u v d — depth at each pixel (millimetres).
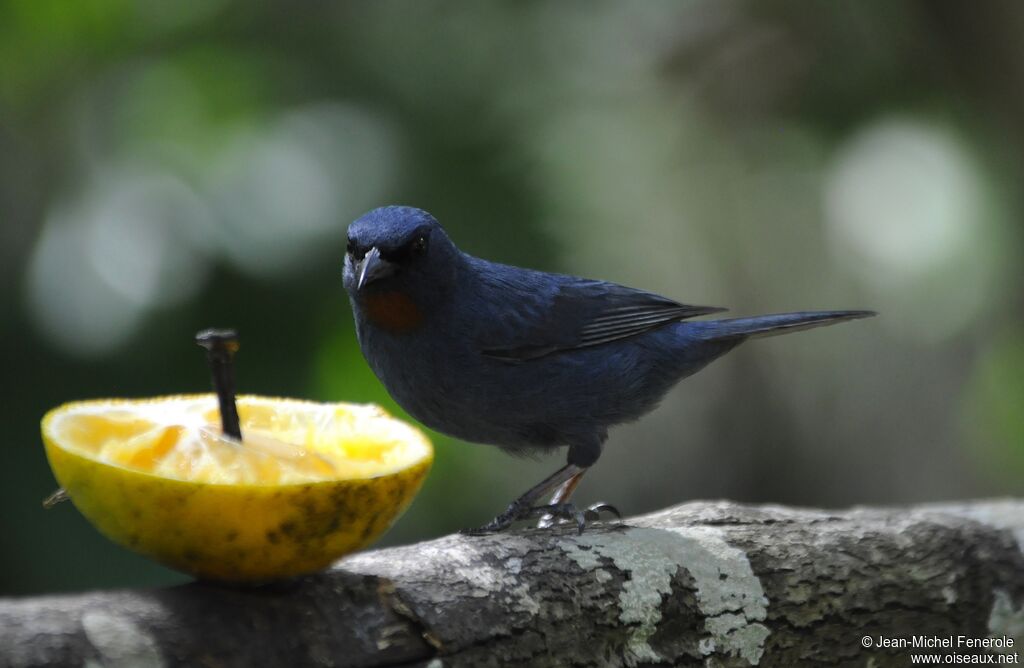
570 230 13289
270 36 13117
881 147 16047
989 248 15797
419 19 13828
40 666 5199
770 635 7312
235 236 11164
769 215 19500
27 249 11711
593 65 17203
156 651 5457
